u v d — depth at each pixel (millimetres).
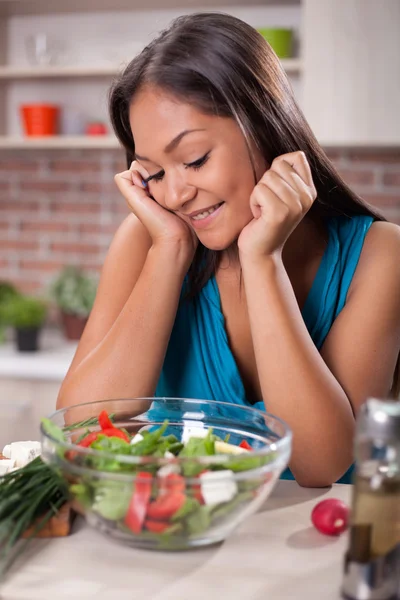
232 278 1366
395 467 660
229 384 1356
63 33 2967
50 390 2512
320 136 2539
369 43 2480
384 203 2814
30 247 3131
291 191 1079
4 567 743
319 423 1034
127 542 778
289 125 1184
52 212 3104
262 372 1076
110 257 1399
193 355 1383
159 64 1044
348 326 1218
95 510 750
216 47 1070
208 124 1044
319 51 2516
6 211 3131
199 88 1035
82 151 3041
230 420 966
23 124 2854
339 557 794
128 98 1083
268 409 1071
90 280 2842
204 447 831
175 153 1059
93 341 1346
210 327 1372
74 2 2809
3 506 790
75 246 3102
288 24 2787
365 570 676
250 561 779
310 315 1337
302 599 707
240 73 1085
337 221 1376
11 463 973
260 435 928
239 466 757
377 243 1308
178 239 1230
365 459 650
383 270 1259
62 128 2980
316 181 1293
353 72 2500
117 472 740
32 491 827
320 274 1337
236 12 2836
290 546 817
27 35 3002
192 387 1385
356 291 1260
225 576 748
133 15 2900
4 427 2518
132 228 1402
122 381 1171
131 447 817
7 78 2947
